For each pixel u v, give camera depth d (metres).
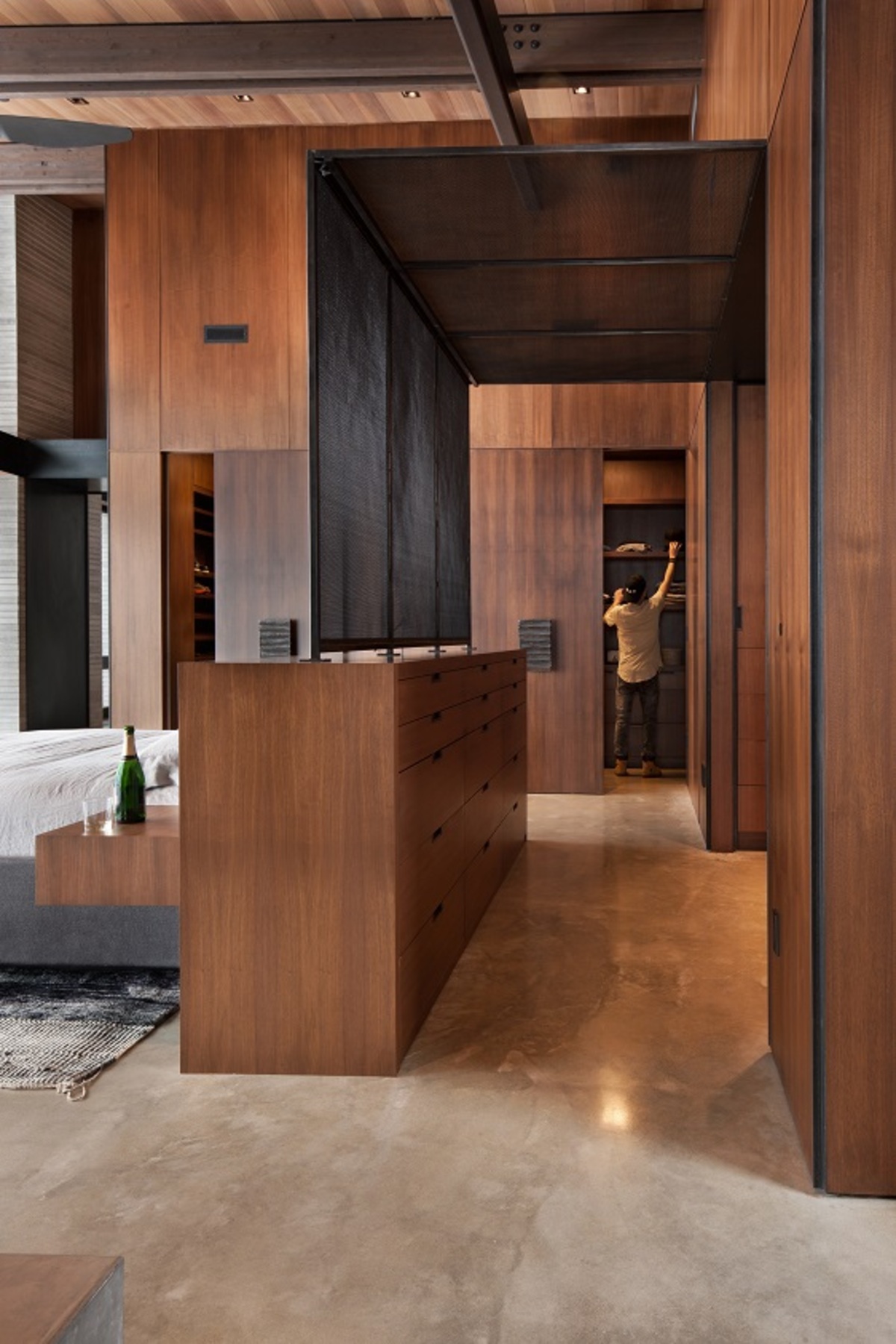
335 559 3.32
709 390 5.84
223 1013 2.90
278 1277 1.95
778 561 2.79
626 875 5.29
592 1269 1.97
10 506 9.05
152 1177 2.32
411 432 4.48
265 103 7.04
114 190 7.55
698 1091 2.76
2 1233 2.09
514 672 5.60
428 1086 2.80
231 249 7.49
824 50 2.23
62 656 9.80
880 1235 2.10
